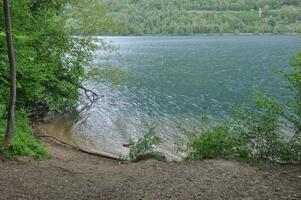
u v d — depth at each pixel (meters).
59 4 25.78
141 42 156.75
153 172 10.45
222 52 99.69
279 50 101.44
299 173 10.37
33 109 25.20
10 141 11.81
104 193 8.70
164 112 31.12
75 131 24.22
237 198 8.48
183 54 95.25
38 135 19.11
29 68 17.83
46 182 9.34
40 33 21.38
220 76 54.94
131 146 15.20
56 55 24.98
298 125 11.67
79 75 27.55
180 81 50.47
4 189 8.53
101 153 17.95
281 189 9.05
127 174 10.32
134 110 31.88
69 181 9.55
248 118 12.23
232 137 12.27
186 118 28.75
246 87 44.53
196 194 8.70
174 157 18.50
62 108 29.38
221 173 10.21
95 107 32.56
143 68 65.81
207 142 12.32
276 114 12.04
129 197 8.48
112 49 29.92
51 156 13.93
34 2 22.88
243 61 75.81
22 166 10.71
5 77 16.75
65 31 25.53
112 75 31.94
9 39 10.82
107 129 25.22
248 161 11.44
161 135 23.36
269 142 11.79
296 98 11.88
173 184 9.37
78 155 16.03
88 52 28.50
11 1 17.67
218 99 37.31
